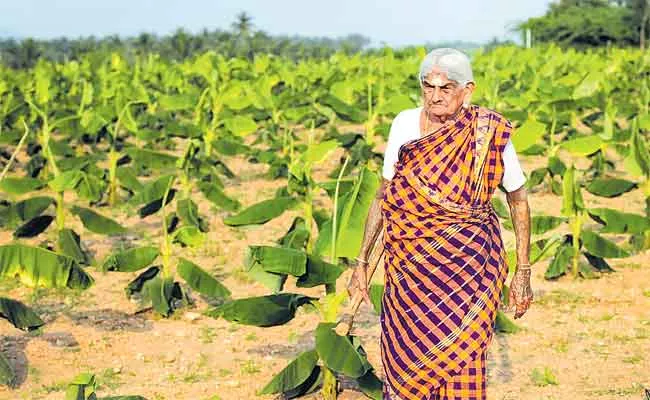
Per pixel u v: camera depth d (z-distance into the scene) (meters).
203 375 6.84
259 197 13.98
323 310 6.04
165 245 8.23
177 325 8.07
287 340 7.68
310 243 7.93
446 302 4.41
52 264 6.63
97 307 8.56
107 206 13.18
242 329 7.96
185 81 25.39
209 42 91.38
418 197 4.36
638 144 10.15
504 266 4.54
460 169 4.32
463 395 4.47
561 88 16.23
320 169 17.05
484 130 4.33
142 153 11.27
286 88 24.88
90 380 4.52
